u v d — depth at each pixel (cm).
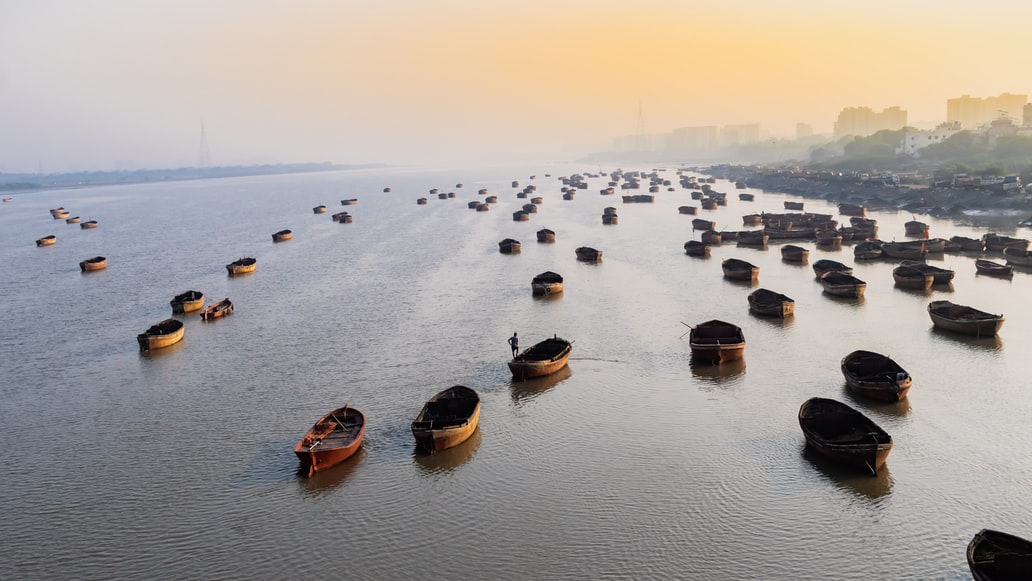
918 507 3622
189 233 16862
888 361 5288
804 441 4353
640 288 8756
